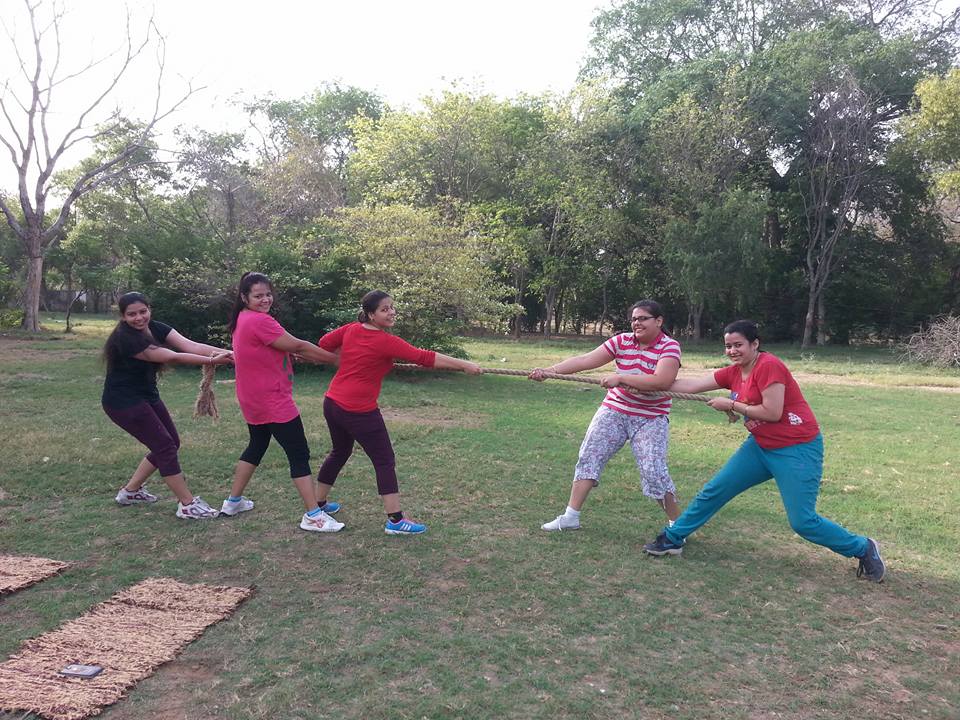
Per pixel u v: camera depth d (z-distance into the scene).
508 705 2.89
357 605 3.78
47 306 41.75
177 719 2.76
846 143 26.27
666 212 28.02
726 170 27.77
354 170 29.59
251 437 5.09
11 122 21.95
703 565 4.47
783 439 4.29
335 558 4.43
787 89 26.64
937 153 23.02
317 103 39.28
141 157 26.95
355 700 2.90
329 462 5.10
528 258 29.70
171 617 3.55
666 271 29.83
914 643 3.52
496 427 8.95
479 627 3.56
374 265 14.55
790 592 4.10
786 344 30.66
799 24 29.97
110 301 41.00
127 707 2.83
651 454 4.85
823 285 28.45
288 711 2.82
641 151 29.23
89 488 5.73
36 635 3.38
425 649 3.33
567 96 29.50
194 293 14.22
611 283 32.72
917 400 12.77
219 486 5.94
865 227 29.62
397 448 7.58
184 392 10.72
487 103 30.09
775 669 3.25
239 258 14.48
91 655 3.17
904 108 27.69
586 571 4.31
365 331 4.81
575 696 2.97
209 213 28.58
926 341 20.28
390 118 29.36
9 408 9.00
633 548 4.73
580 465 5.03
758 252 25.92
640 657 3.32
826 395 13.36
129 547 4.55
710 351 26.03
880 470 7.21
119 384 5.02
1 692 2.85
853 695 3.06
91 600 3.77
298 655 3.24
